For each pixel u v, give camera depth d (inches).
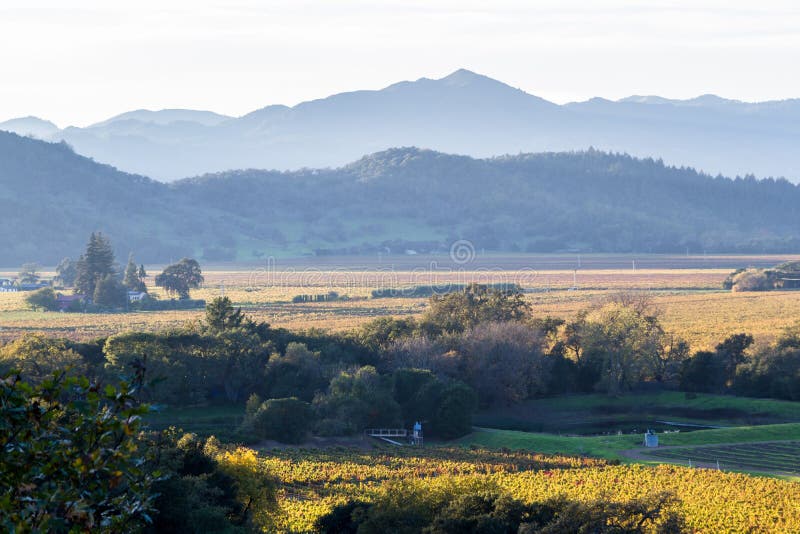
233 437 7263.8
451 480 4266.7
